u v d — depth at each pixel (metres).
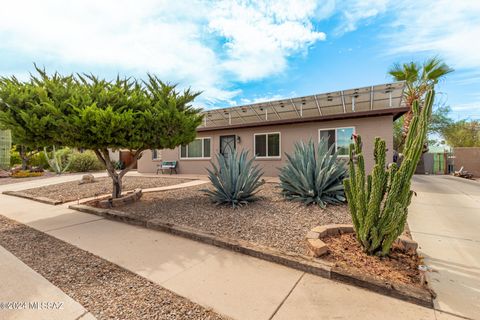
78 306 1.90
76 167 15.80
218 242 3.10
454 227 3.60
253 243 2.96
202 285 2.19
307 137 9.92
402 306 1.83
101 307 1.89
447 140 18.33
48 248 3.12
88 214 4.90
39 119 4.29
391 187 2.34
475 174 13.10
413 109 2.44
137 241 3.33
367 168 8.76
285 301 1.92
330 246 2.78
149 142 5.31
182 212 4.59
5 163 14.19
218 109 11.95
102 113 4.36
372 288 2.03
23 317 1.76
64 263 2.67
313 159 5.38
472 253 2.70
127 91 5.38
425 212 4.46
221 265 2.57
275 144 10.66
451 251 2.75
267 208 4.72
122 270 2.50
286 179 5.47
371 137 8.73
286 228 3.56
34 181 10.63
